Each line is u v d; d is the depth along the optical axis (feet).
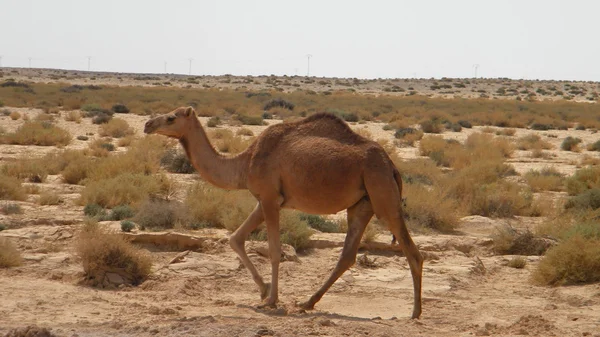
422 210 77.00
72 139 152.76
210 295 47.73
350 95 422.82
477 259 61.72
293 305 43.86
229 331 34.71
